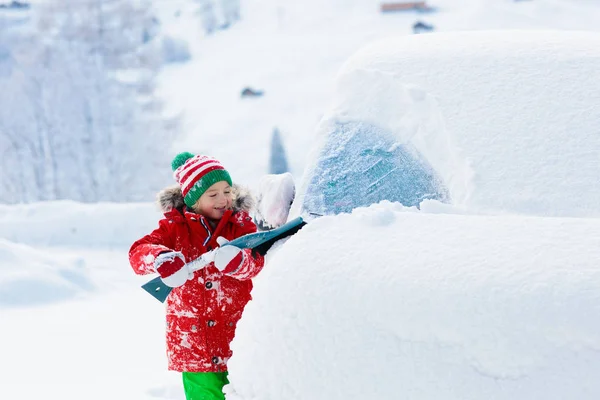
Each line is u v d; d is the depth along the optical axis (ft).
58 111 113.09
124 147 112.06
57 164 113.70
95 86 114.01
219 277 9.57
